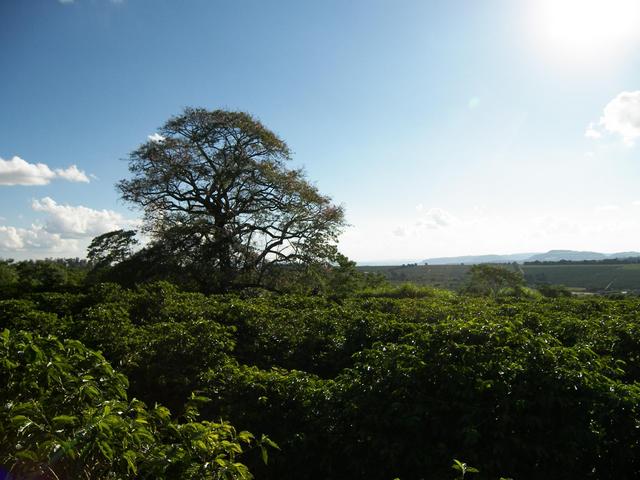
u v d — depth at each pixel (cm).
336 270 3177
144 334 888
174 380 730
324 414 568
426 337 628
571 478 477
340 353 984
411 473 503
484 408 518
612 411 490
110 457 289
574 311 1514
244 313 1218
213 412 635
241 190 2830
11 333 429
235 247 2698
